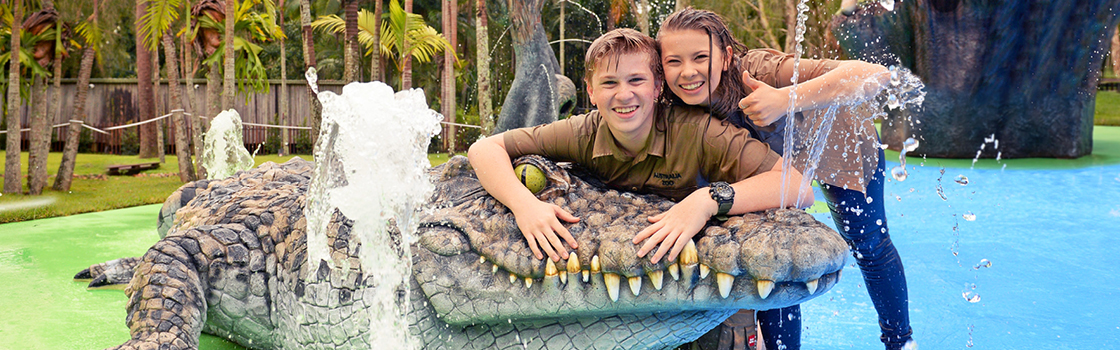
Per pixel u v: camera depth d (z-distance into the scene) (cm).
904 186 827
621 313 219
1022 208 663
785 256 183
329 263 245
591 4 1838
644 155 228
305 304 252
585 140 237
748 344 252
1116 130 1703
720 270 191
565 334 228
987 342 301
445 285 227
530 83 536
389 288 234
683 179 230
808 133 254
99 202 820
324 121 227
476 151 240
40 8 1036
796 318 266
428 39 1586
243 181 360
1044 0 1082
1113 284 394
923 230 562
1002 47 1127
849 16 1196
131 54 2358
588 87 226
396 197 227
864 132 258
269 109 1834
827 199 270
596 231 211
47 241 559
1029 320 331
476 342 237
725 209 205
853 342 307
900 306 273
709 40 214
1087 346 294
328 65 2803
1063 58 1138
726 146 221
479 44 998
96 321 339
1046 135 1177
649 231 201
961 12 1124
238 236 280
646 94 213
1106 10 1112
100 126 1888
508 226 222
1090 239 517
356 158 225
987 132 1181
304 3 1468
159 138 1504
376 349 238
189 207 349
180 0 1145
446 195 248
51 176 1241
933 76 1189
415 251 231
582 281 209
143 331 244
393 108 221
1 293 391
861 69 230
